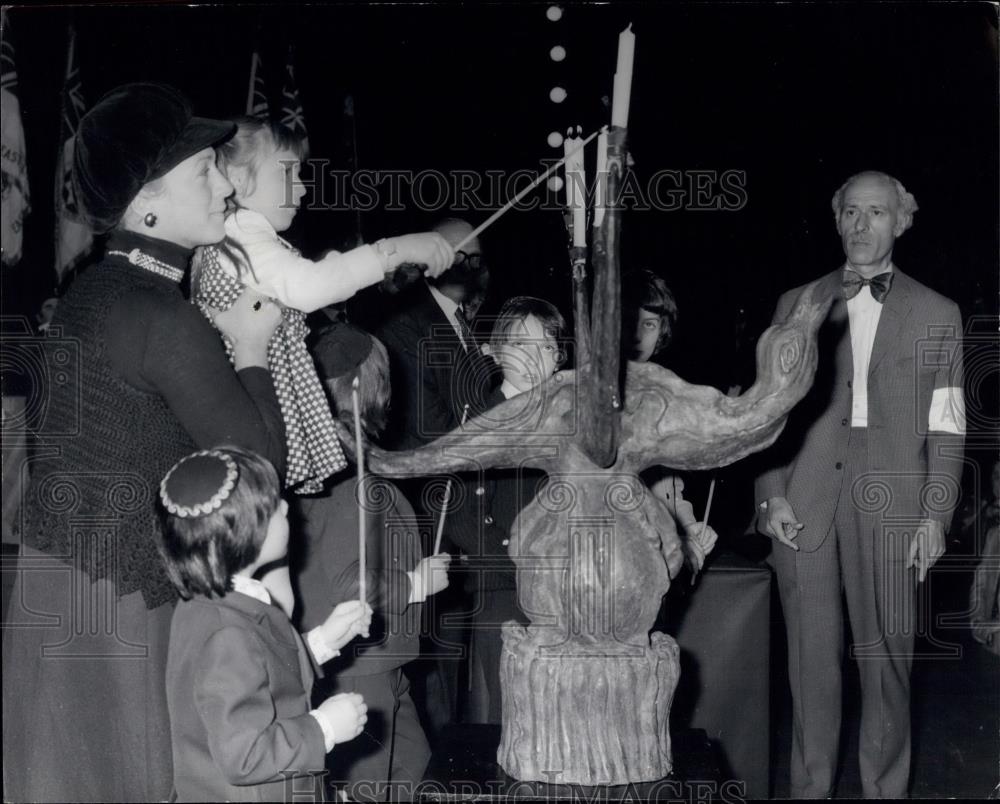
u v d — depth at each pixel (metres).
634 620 1.54
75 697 1.71
